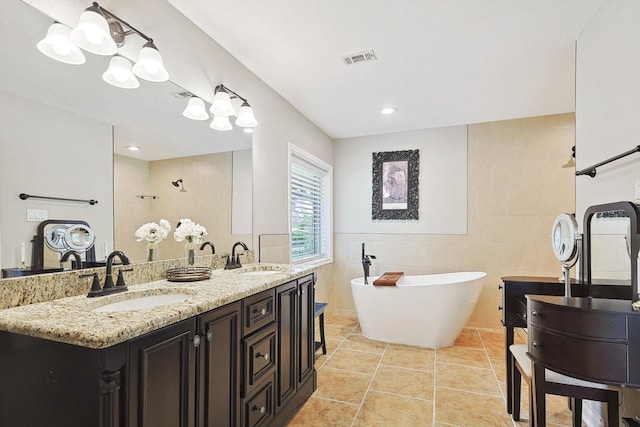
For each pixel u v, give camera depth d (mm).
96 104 1509
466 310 3248
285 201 3121
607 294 1757
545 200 3596
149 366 1062
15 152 1221
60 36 1296
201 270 1894
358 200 4371
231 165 2391
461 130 3914
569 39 2137
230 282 1767
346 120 3760
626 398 1538
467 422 1990
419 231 4074
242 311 1567
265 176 2783
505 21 1957
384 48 2264
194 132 2074
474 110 3443
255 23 1988
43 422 1000
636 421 1431
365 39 2156
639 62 1498
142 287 1606
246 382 1584
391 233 4203
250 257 2568
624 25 1615
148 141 1764
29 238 1259
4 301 1169
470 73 2623
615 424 1518
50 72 1331
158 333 1099
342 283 4430
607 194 1779
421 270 4055
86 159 1469
